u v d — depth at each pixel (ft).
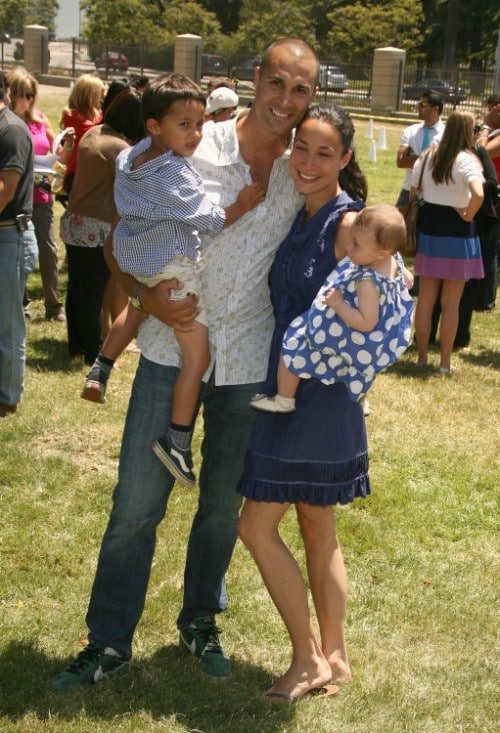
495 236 33.19
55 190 28.71
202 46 154.81
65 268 34.58
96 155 22.66
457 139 24.98
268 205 11.44
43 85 143.02
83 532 16.15
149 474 11.84
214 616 13.24
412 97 135.64
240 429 12.03
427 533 17.15
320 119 10.94
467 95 133.39
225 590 13.70
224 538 12.60
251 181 11.35
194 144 11.11
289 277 11.37
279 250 11.53
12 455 18.95
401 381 25.88
